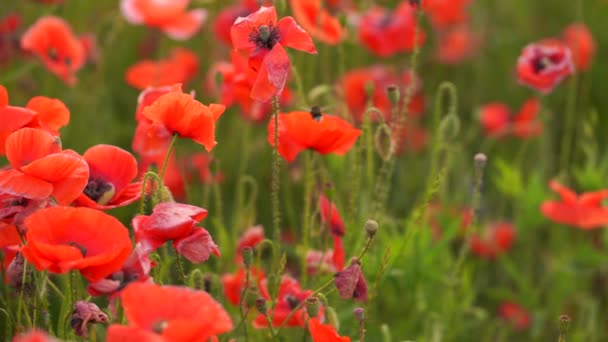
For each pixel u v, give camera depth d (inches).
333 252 185.9
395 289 231.0
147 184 151.6
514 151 350.0
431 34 412.2
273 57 148.6
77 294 151.7
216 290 180.4
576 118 365.4
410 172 325.4
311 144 174.1
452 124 224.8
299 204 283.0
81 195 138.0
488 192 330.3
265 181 291.9
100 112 323.0
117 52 354.3
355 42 311.9
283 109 261.0
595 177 272.1
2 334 170.6
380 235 216.8
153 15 275.7
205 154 292.4
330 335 134.4
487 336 259.3
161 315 110.8
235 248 214.2
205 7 346.3
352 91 277.1
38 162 130.7
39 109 159.6
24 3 318.7
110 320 145.3
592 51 340.5
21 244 142.3
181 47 358.9
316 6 216.4
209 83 268.4
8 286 172.9
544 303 286.5
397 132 198.8
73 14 338.3
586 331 255.8
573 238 290.7
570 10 417.4
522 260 297.3
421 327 240.5
